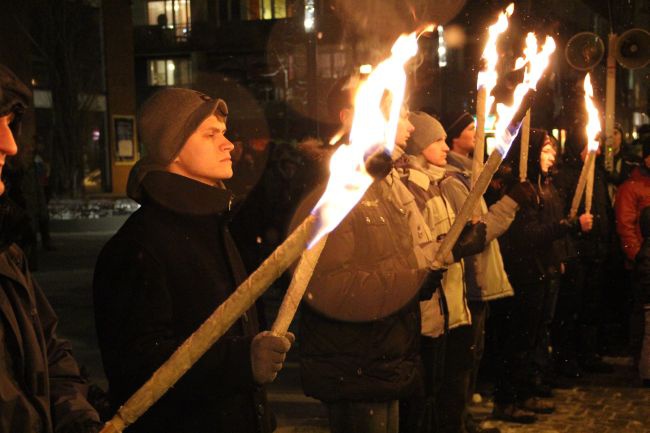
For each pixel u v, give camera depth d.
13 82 2.07
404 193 3.79
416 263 3.46
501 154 2.68
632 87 21.16
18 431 2.06
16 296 2.18
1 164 2.06
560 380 6.67
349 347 3.21
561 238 5.84
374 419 3.26
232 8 49.19
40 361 2.18
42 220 16.88
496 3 10.53
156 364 2.24
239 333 2.48
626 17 13.19
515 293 5.40
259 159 10.15
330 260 3.15
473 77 12.20
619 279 7.71
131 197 2.49
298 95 45.91
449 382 4.53
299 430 5.27
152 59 51.19
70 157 34.03
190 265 2.40
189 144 2.48
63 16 33.78
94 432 2.22
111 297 2.32
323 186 3.19
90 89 37.25
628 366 7.19
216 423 2.39
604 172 7.25
